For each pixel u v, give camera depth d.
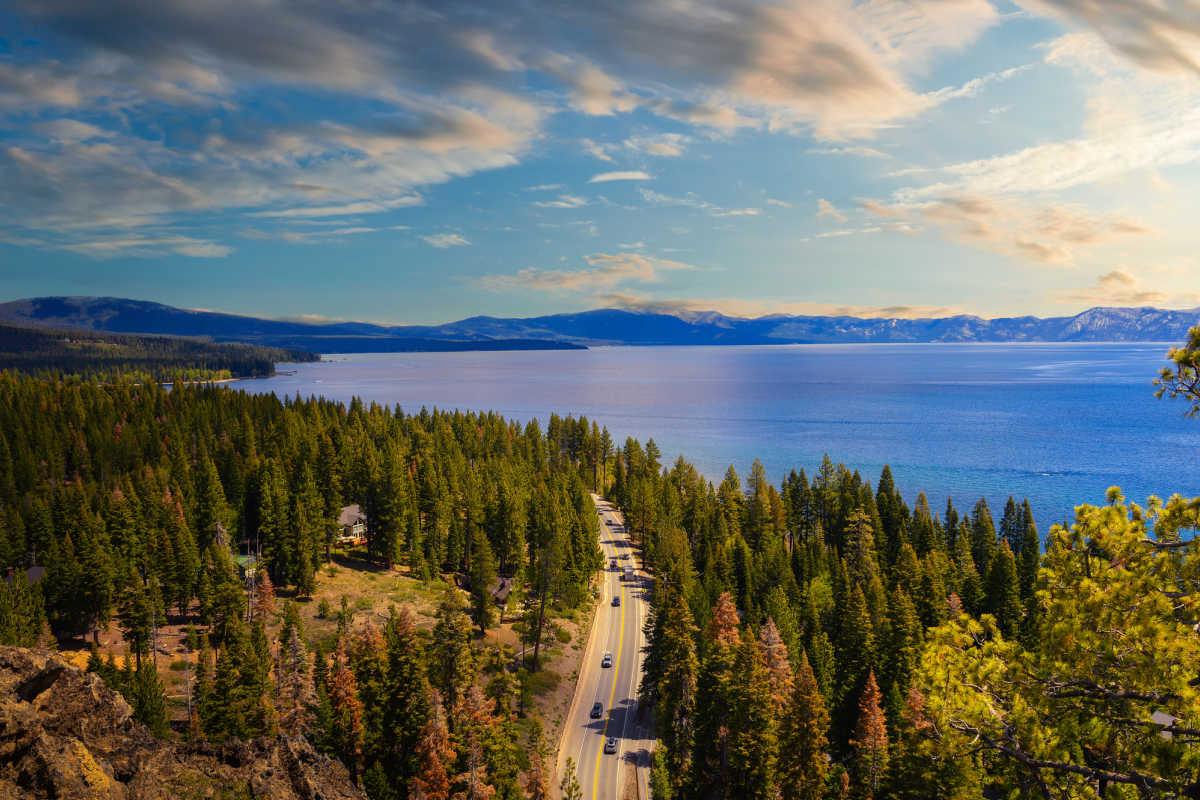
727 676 55.62
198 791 23.64
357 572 99.69
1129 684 16.36
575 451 193.25
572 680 79.19
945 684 18.58
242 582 80.88
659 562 106.69
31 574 82.62
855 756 59.50
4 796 19.08
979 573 109.19
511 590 98.00
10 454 122.19
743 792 53.47
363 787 48.75
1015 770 20.48
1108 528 17.36
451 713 54.59
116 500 97.31
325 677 55.59
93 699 23.88
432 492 112.19
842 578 92.81
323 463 118.50
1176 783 15.02
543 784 55.44
